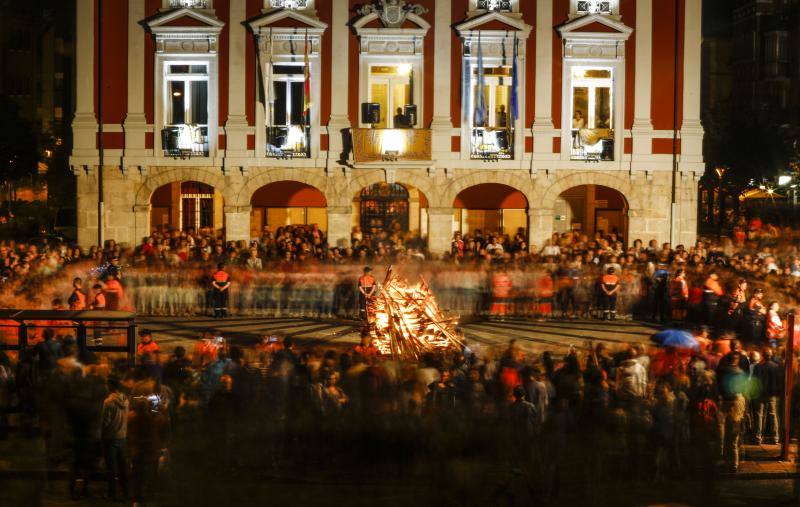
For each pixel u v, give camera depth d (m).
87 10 38.69
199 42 38.91
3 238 51.97
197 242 37.81
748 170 74.12
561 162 39.34
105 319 19.61
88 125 38.84
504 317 32.78
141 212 38.97
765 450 19.27
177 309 33.12
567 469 17.17
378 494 16.42
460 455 16.48
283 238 36.81
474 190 44.25
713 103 91.44
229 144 38.94
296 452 17.61
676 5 39.28
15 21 77.75
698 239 42.75
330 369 17.81
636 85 39.47
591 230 45.25
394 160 38.69
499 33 38.84
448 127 39.16
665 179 39.59
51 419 17.72
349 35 39.00
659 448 17.16
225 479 17.06
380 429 17.44
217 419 17.45
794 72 83.75
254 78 38.97
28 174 65.69
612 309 32.59
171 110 39.22
